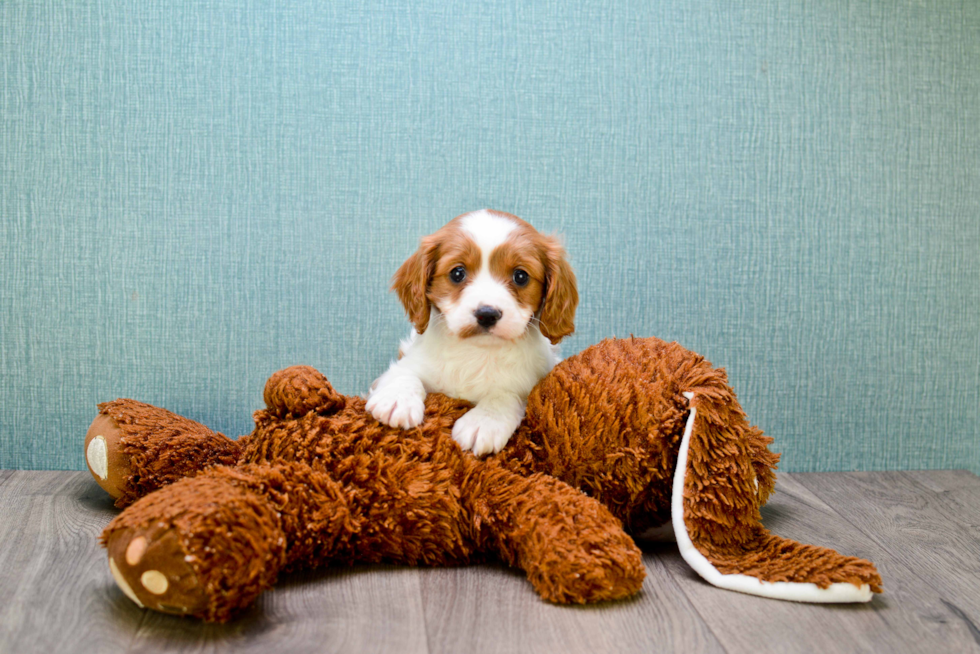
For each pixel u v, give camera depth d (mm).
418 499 1235
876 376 1955
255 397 1842
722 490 1266
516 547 1210
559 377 1345
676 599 1173
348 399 1376
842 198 1908
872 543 1461
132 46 1757
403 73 1806
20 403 1810
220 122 1779
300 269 1821
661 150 1862
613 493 1319
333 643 1015
